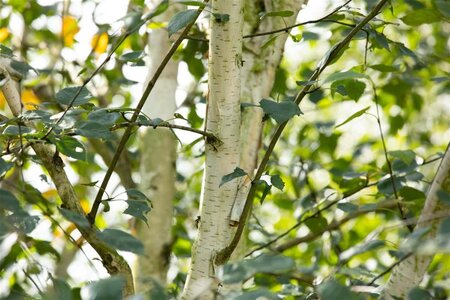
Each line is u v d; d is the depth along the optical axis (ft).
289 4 14.85
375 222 22.25
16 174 17.57
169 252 17.46
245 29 14.62
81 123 10.62
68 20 19.53
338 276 14.24
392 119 22.30
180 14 11.37
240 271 8.56
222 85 11.82
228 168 11.91
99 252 11.07
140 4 15.26
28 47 21.39
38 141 10.45
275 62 14.71
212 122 11.94
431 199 11.78
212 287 11.50
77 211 11.18
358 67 14.85
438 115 29.30
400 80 21.56
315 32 15.83
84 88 11.43
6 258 12.09
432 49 23.80
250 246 17.47
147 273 17.03
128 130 11.30
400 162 15.60
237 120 11.97
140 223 17.47
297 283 15.51
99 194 11.15
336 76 11.41
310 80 11.85
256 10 14.80
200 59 17.67
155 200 17.57
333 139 21.07
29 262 10.82
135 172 21.81
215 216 11.85
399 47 13.83
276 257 8.60
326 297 8.56
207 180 11.97
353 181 16.58
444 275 17.67
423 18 13.01
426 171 23.38
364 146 21.48
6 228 8.80
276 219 25.26
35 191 12.66
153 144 17.84
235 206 11.87
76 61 19.52
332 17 13.79
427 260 12.16
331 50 11.84
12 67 12.01
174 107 17.48
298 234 22.95
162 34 17.24
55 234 17.94
